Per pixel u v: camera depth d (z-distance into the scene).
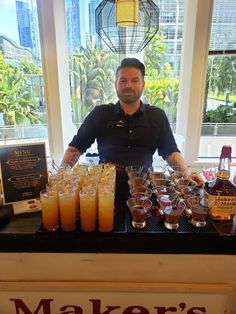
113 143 1.61
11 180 0.99
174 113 2.26
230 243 0.91
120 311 1.02
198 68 1.98
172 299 0.99
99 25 1.40
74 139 1.68
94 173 1.08
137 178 1.15
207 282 0.98
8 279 0.98
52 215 0.90
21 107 2.14
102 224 0.90
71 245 0.91
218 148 2.25
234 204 0.96
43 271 0.97
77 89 2.21
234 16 1.91
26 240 0.91
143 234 0.90
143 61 2.12
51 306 1.01
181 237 0.90
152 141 1.62
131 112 1.60
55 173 1.12
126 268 0.96
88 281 0.98
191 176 1.23
